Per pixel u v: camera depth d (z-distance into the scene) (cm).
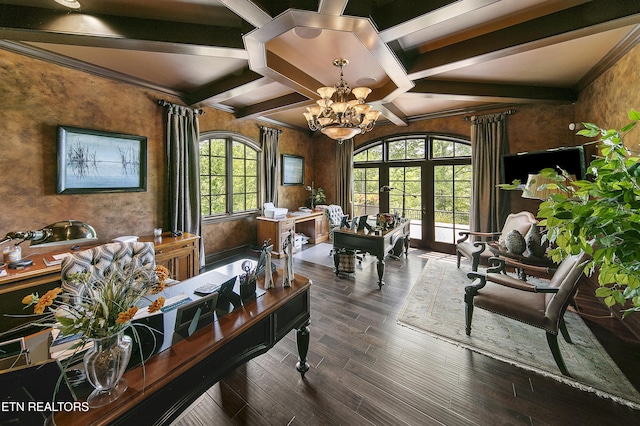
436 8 178
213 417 159
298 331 190
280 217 521
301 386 182
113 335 96
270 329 157
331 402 169
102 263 193
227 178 491
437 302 305
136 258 213
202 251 422
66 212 292
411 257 491
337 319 270
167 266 336
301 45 258
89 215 310
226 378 190
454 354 215
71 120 290
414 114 517
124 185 334
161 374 104
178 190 388
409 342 231
